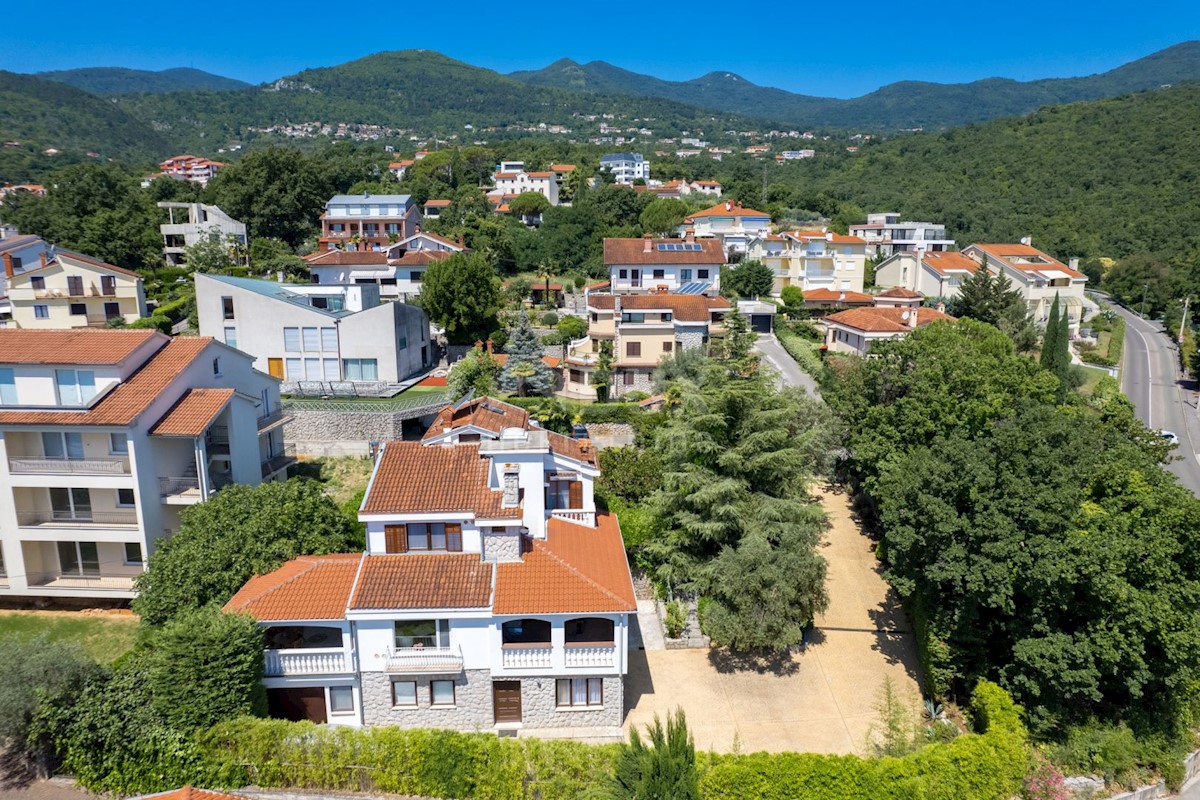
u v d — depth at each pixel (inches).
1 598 1483.8
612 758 1005.8
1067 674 1166.3
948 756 1098.1
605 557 1309.1
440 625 1167.0
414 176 6825.8
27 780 1055.6
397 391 2282.2
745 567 1348.4
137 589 1293.1
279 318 2351.1
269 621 1130.0
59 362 1444.4
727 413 1533.0
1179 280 4820.4
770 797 1043.3
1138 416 3157.0
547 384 2322.8
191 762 1040.8
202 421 1456.7
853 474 1980.8
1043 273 4151.1
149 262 3991.1
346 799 1043.9
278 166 5054.1
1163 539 1255.5
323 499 1438.2
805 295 3885.3
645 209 5251.0
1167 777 1232.8
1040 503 1238.3
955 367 1732.3
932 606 1373.0
